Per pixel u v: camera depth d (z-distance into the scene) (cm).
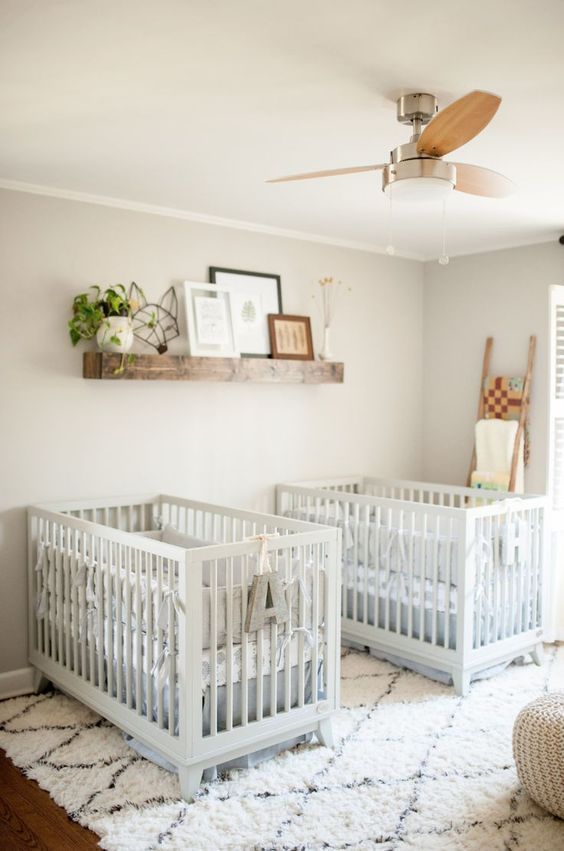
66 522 327
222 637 269
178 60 218
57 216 363
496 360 489
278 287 446
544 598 399
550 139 285
